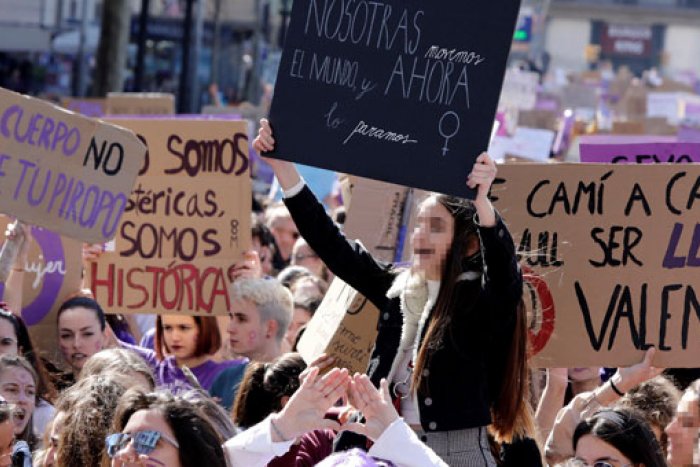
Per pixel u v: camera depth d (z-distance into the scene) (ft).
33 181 28.40
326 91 22.36
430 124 21.81
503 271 21.27
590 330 27.02
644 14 397.39
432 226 21.68
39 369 29.91
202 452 18.89
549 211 27.22
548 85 154.10
